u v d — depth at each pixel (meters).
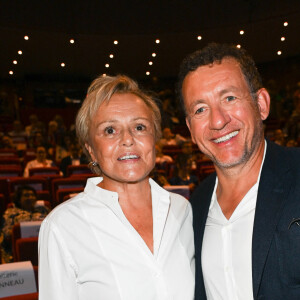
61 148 8.89
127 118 1.44
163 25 11.41
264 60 13.86
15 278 1.71
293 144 8.14
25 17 10.56
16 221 3.50
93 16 11.23
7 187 4.91
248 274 1.32
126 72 14.55
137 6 11.39
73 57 12.91
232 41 11.67
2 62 13.14
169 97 13.73
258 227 1.29
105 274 1.36
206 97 1.40
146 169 1.48
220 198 1.54
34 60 13.05
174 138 9.83
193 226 1.57
